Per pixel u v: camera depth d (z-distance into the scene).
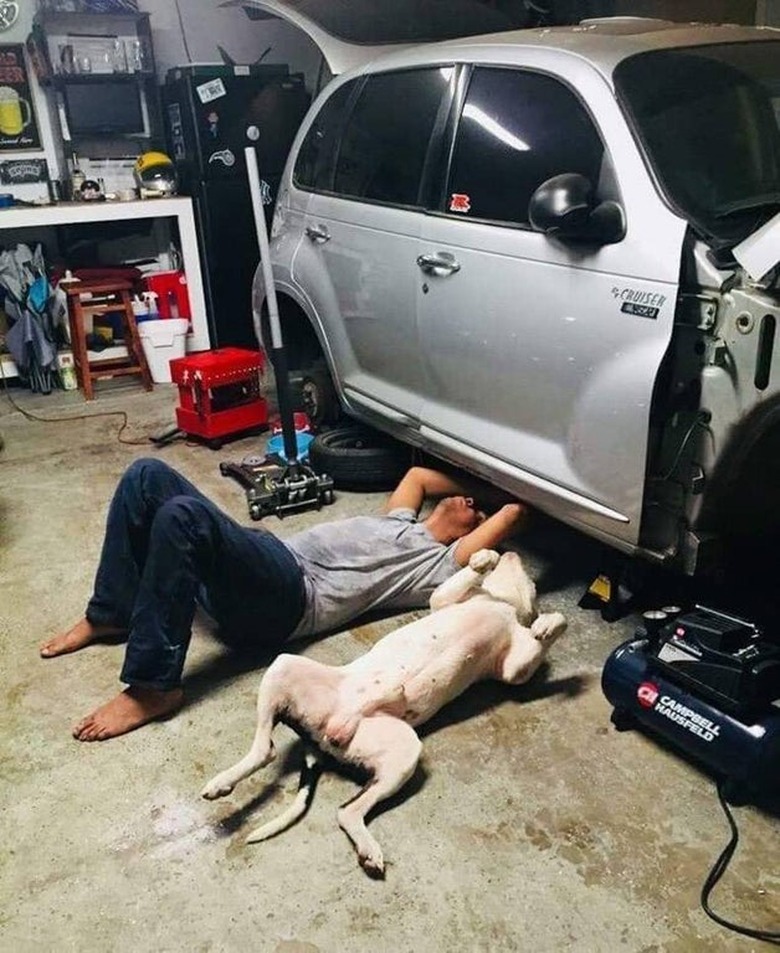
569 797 1.92
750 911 1.63
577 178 2.12
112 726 2.15
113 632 2.55
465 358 2.68
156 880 1.75
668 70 2.34
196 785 1.99
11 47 5.25
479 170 2.61
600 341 2.17
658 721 1.97
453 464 3.02
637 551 2.25
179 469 3.94
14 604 2.82
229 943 1.61
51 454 4.21
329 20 3.66
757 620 2.19
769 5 4.27
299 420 4.12
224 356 4.20
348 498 3.52
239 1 4.04
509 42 2.68
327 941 1.60
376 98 3.17
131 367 5.26
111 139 5.57
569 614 2.62
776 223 1.76
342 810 1.80
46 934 1.64
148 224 5.78
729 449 1.99
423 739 2.11
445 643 2.08
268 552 2.29
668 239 2.01
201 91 5.05
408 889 1.70
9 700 2.33
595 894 1.68
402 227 2.88
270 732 1.87
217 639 2.56
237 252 5.43
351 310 3.25
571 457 2.34
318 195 3.43
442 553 2.60
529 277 2.37
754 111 2.35
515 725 2.15
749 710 1.81
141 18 5.27
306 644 2.51
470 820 1.86
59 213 4.99
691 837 1.80
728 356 1.93
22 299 5.06
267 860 1.79
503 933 1.60
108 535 2.40
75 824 1.90
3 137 5.36
